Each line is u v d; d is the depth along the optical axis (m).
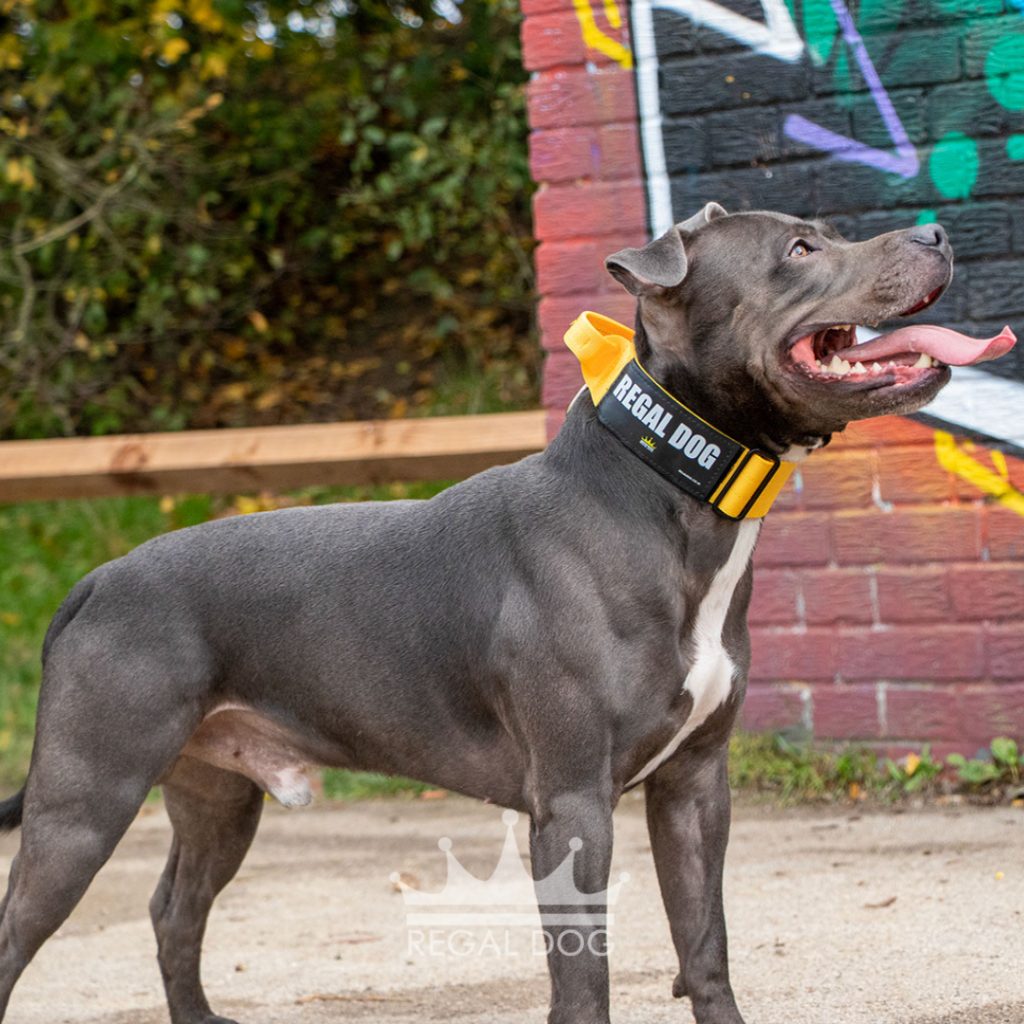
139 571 3.47
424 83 9.08
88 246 9.00
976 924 3.93
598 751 3.05
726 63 5.39
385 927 4.44
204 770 3.69
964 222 5.21
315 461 6.05
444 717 3.29
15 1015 3.89
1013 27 5.12
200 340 9.62
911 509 5.30
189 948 3.73
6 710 6.91
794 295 3.02
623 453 3.13
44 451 6.38
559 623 3.07
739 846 4.84
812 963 3.79
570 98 5.52
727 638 3.17
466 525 3.29
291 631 3.38
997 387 5.20
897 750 5.35
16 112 9.20
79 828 3.32
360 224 9.98
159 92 9.16
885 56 5.25
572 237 5.55
